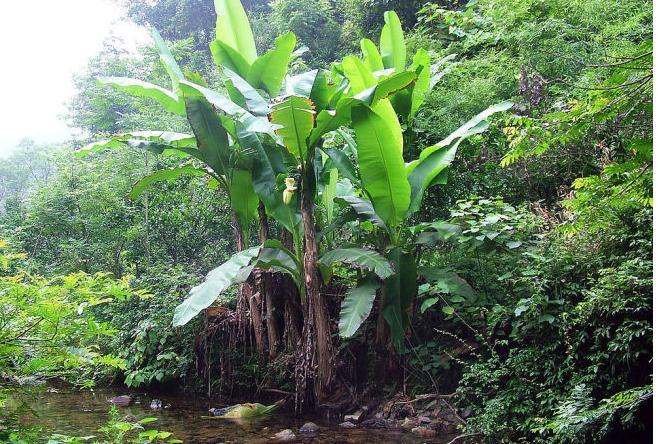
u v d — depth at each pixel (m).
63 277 3.39
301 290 5.69
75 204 10.02
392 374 5.79
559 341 4.10
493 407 4.16
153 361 7.20
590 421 3.19
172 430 5.36
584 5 7.44
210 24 18.23
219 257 8.45
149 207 9.59
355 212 5.74
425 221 6.57
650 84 2.59
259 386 6.29
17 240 9.91
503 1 8.02
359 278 6.09
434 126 6.95
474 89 7.13
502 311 4.66
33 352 3.29
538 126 3.31
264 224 6.35
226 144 6.30
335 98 5.91
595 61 6.14
